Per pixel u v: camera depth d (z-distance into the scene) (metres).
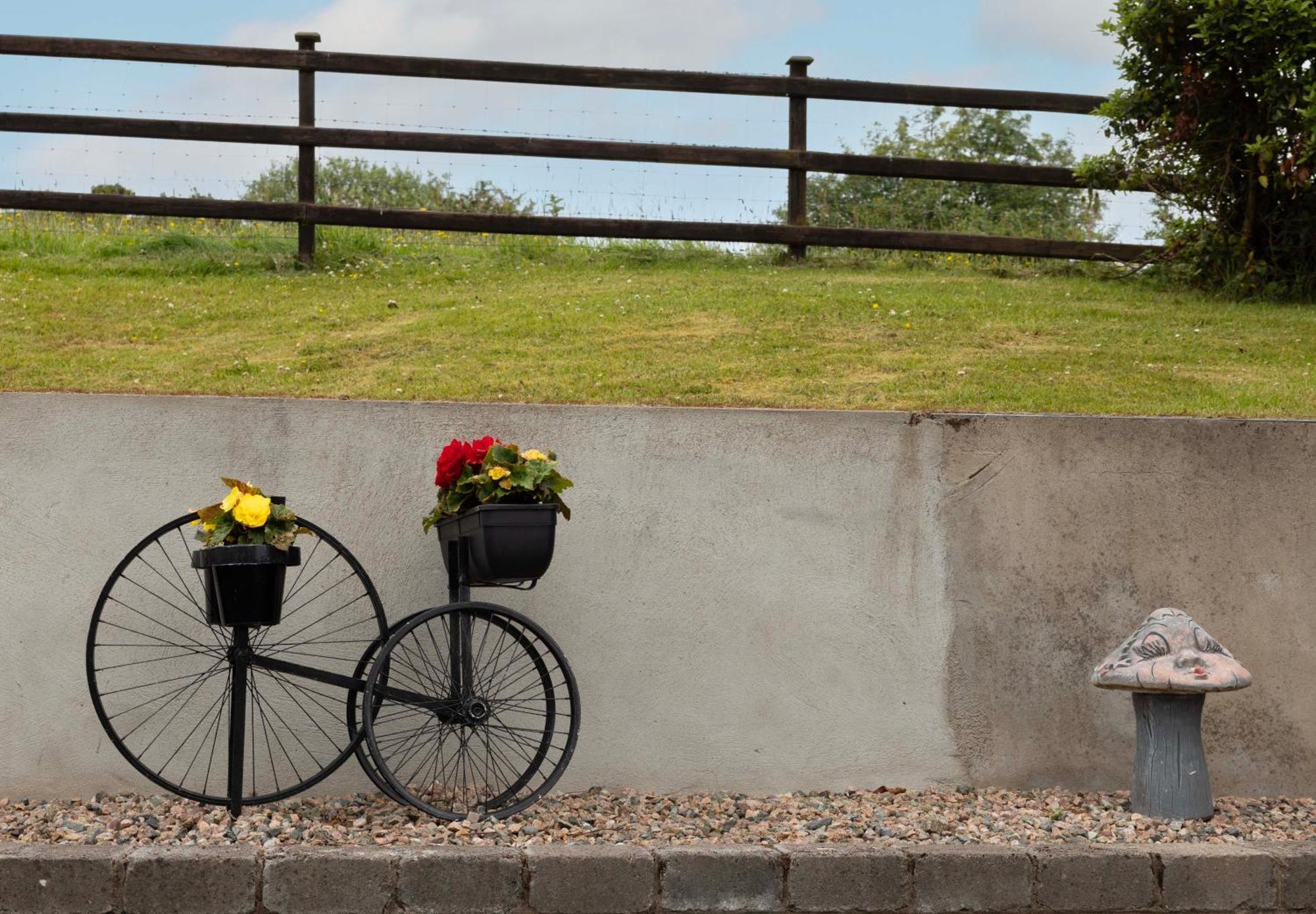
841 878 3.82
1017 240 9.83
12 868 3.60
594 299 8.35
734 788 4.76
